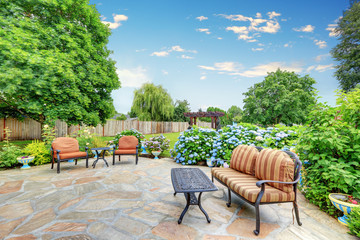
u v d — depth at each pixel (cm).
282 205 301
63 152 549
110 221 241
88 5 980
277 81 2381
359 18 2209
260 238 205
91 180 433
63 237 204
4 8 746
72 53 845
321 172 291
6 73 630
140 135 855
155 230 220
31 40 712
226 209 283
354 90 286
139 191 362
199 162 629
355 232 204
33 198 320
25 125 1348
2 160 557
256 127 587
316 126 303
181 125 2775
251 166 309
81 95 901
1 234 210
